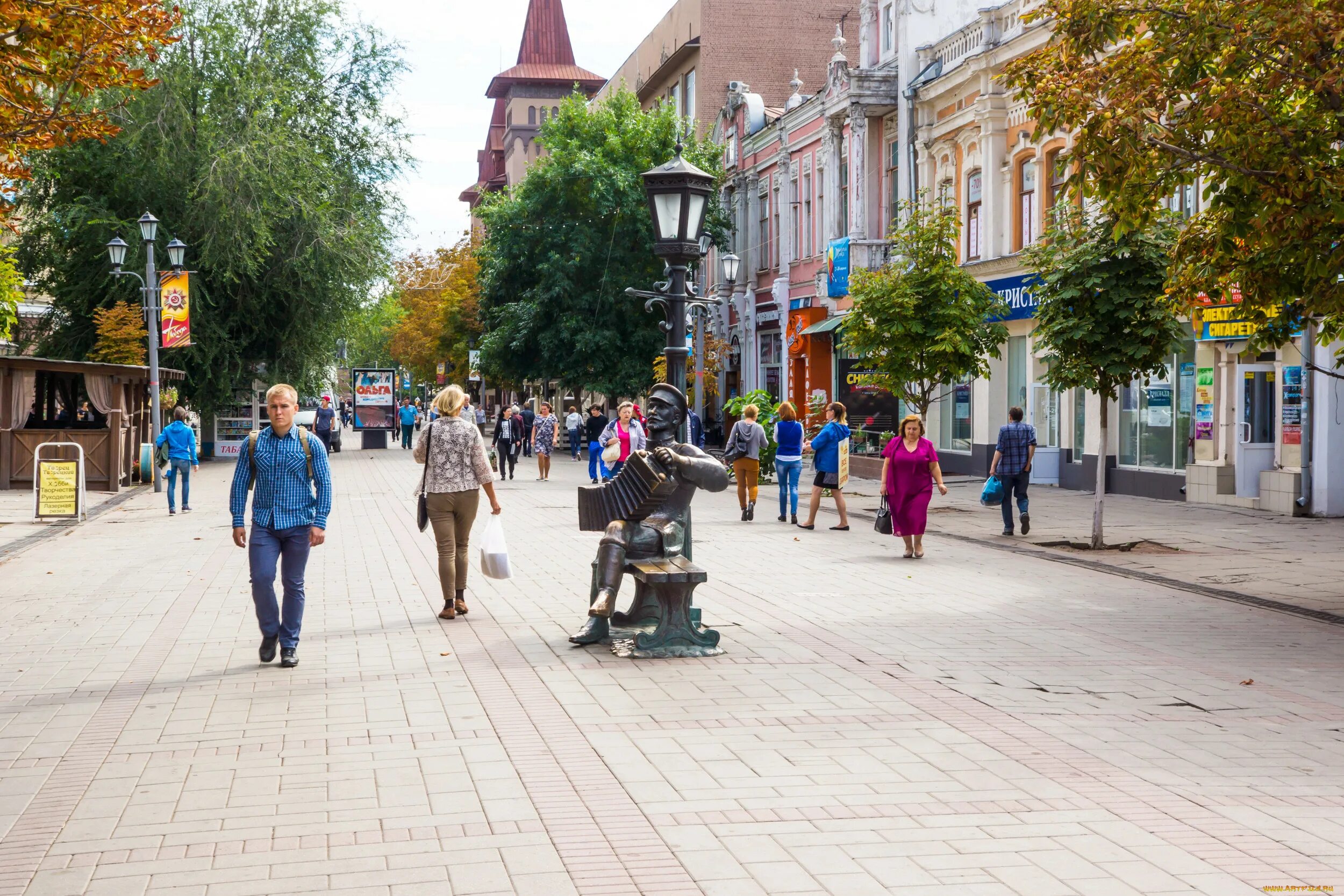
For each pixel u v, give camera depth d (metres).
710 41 54.88
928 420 35.41
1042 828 5.31
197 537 18.05
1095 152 11.24
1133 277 15.93
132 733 6.95
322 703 7.65
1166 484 24.58
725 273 34.22
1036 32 27.73
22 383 28.25
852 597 12.07
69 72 10.55
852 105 36.91
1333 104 10.66
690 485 9.77
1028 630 10.28
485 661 8.95
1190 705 7.68
